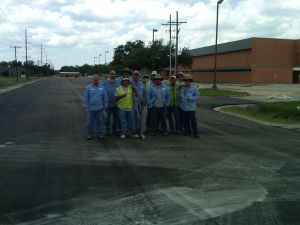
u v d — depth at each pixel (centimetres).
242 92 4712
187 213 666
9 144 1269
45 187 805
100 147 1229
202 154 1145
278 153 1173
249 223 625
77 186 814
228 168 980
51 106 2652
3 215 650
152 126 1465
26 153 1130
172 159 1073
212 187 817
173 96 1480
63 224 615
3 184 823
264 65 8719
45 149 1191
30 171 930
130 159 1066
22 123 1783
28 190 784
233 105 3030
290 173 938
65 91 4578
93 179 867
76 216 648
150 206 699
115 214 659
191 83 1463
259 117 2259
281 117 2252
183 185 830
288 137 1495
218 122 1952
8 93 4091
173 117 1577
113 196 752
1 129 1596
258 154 1155
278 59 8788
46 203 709
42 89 5019
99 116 1372
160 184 834
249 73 8819
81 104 2823
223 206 702
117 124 1474
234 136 1498
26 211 669
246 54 8981
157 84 1455
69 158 1070
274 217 651
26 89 4997
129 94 1382
